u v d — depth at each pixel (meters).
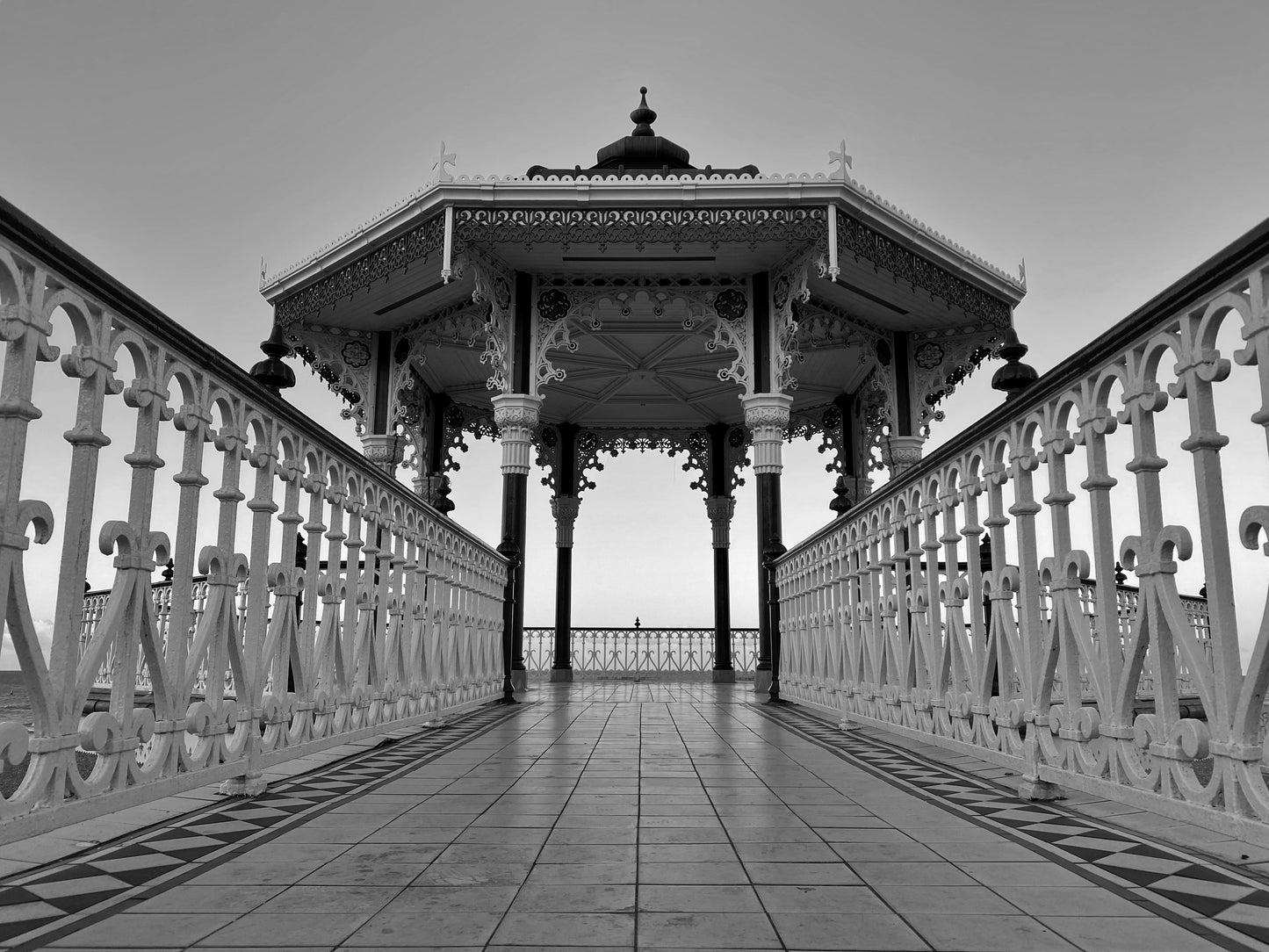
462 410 17.81
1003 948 1.68
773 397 11.97
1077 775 3.10
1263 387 2.07
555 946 1.70
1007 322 13.29
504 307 12.30
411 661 6.09
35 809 2.19
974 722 4.24
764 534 11.78
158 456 2.71
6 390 2.05
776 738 5.84
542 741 5.60
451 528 7.34
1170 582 2.58
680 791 3.59
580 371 16.03
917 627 5.20
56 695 2.27
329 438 4.20
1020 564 3.60
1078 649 3.14
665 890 2.10
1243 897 2.00
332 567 4.45
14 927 1.80
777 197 10.59
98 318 2.42
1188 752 2.47
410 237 11.36
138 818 2.90
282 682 3.83
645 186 10.64
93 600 9.23
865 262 11.41
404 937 1.75
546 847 2.56
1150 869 2.26
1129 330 2.63
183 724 2.93
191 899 2.01
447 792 3.55
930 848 2.53
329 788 3.67
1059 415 3.24
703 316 12.59
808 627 8.70
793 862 2.37
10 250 2.03
